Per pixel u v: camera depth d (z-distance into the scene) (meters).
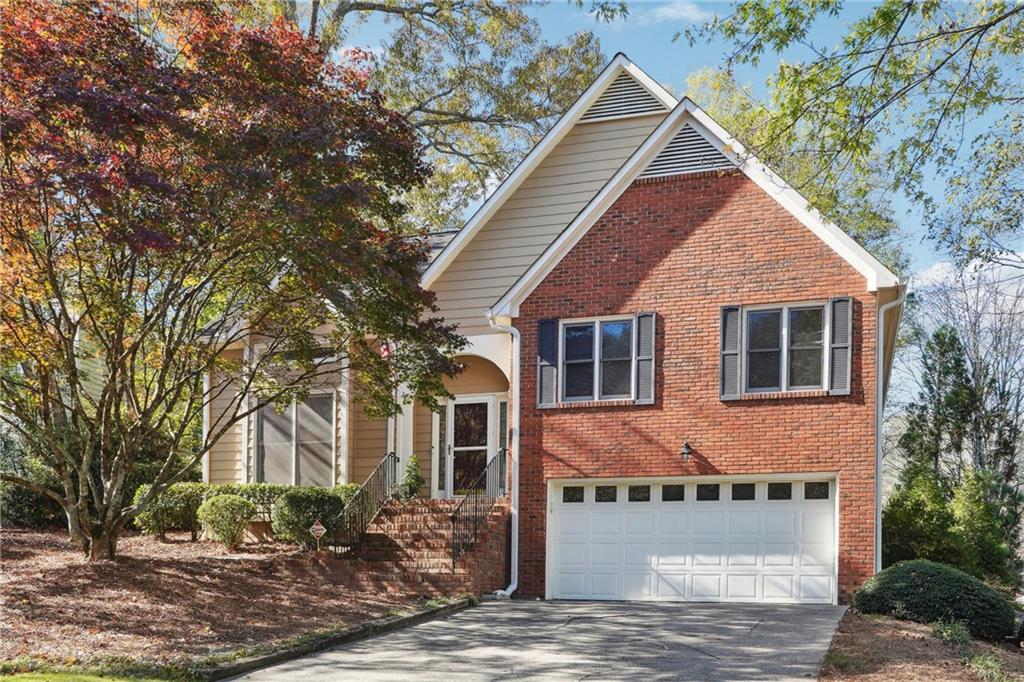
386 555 19.64
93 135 14.27
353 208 16.09
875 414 18.50
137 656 13.01
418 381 18.31
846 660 13.20
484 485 23.47
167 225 14.37
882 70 13.12
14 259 15.51
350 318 17.72
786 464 18.94
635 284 20.41
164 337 17.62
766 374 19.34
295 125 15.15
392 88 33.09
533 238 23.73
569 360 20.73
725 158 20.12
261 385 20.52
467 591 18.62
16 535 21.98
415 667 13.26
